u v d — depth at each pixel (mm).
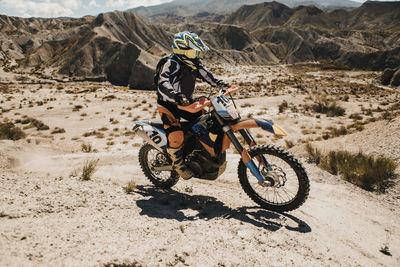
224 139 3867
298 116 26578
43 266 2293
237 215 3838
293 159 3584
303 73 117500
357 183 6023
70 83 132125
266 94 53469
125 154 8172
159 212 3811
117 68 134750
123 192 4559
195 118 4156
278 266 2744
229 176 5957
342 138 9594
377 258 3209
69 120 33031
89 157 8117
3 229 2752
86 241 2766
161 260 2605
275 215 3889
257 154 3826
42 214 3283
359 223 4035
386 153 7309
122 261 2484
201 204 4184
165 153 4602
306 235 3416
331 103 29969
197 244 2965
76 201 3789
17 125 31172
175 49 3840
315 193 5074
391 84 77562
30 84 121000
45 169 7340
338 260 3010
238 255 2848
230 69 129875
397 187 5703
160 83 3775
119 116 34375
